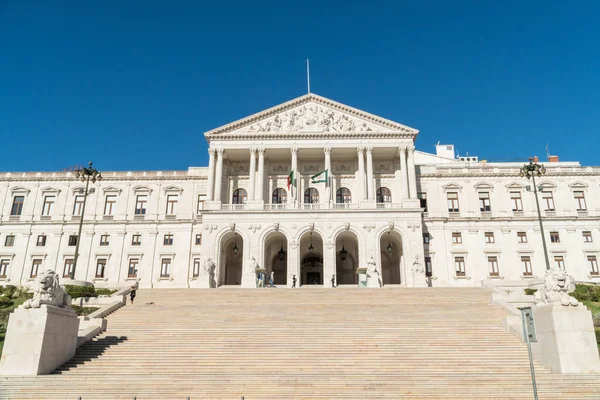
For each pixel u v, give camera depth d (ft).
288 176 229.86
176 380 69.92
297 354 82.07
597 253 216.13
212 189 212.43
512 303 120.57
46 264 224.12
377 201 226.99
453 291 138.51
